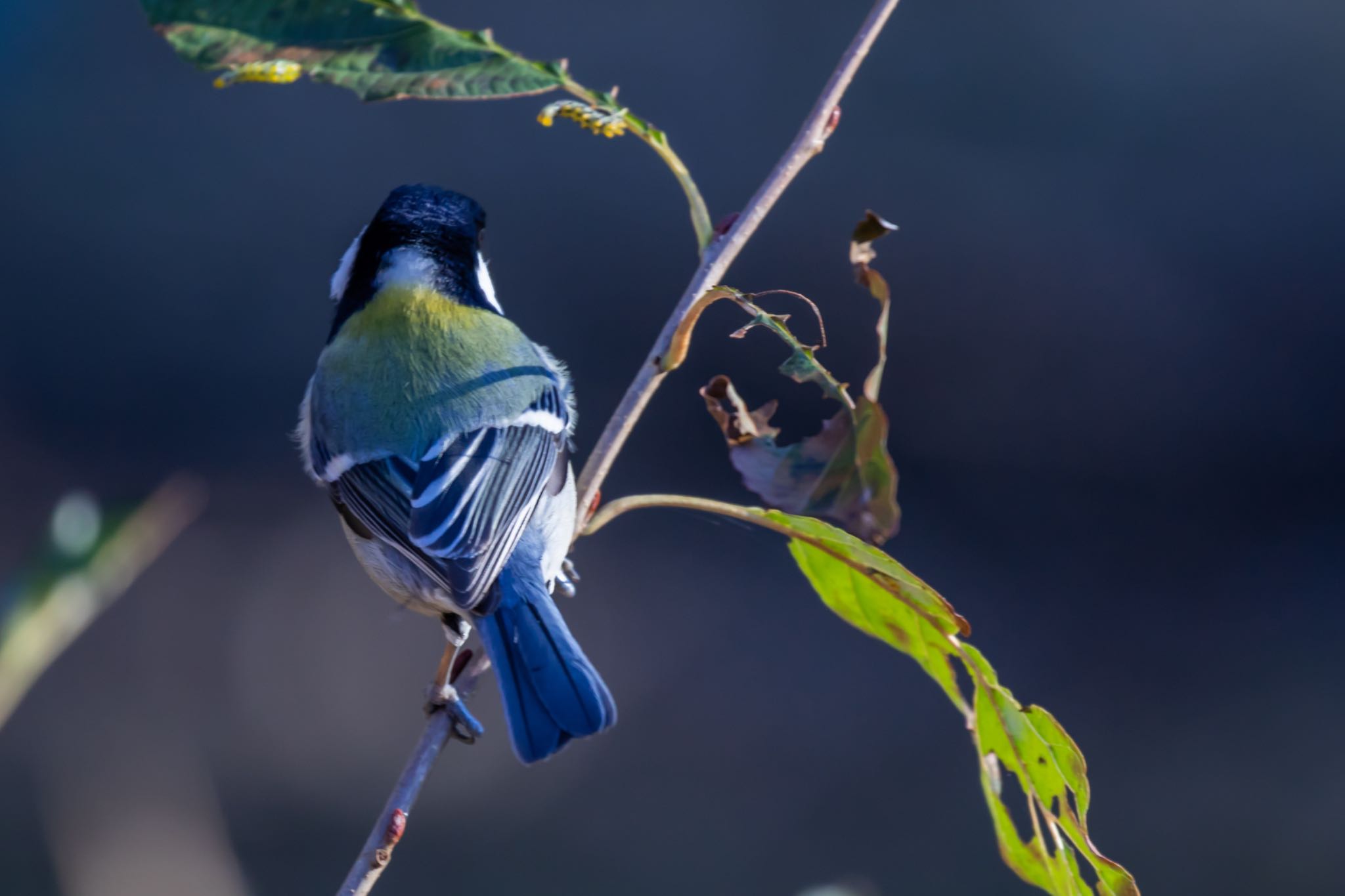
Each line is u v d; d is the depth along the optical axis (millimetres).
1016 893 9938
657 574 13789
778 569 13906
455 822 10938
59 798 10180
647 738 11867
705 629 13125
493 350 5062
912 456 14781
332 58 3973
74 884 6199
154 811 7559
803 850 10500
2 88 16219
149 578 13484
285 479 15047
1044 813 3576
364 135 16312
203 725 11758
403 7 3959
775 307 15086
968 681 12273
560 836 10719
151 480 14922
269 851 10406
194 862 6418
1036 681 12234
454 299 5199
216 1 3996
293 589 13523
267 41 3988
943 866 10266
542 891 10125
